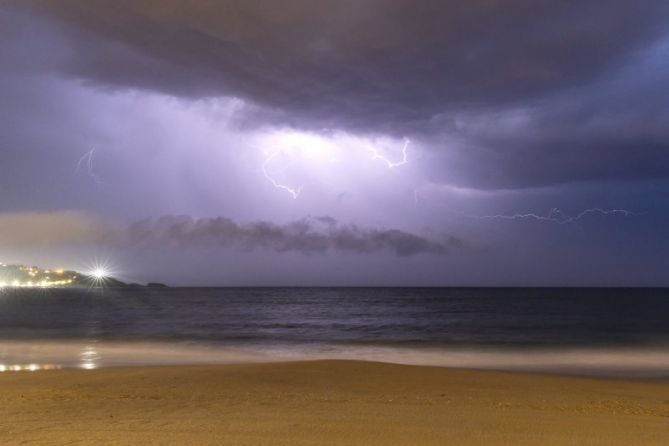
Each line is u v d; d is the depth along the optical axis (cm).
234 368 2000
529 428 945
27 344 3338
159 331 4634
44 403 1214
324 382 1728
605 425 991
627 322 5962
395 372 1948
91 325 5319
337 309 9250
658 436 886
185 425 910
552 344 3553
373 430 895
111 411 1088
